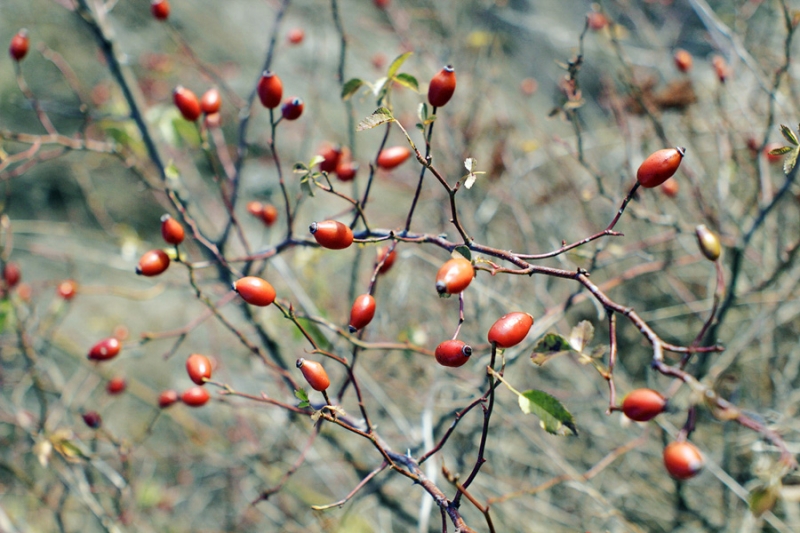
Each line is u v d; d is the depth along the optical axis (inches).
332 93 201.6
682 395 139.2
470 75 154.8
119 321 212.5
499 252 55.2
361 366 127.1
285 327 126.3
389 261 74.5
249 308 113.3
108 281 240.8
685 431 43.5
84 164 204.8
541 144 149.3
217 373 155.3
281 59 219.8
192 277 77.5
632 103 126.6
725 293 120.3
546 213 148.9
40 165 250.1
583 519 137.9
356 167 82.3
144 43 251.0
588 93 195.6
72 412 149.8
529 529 133.3
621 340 160.1
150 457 168.1
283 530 140.3
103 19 108.4
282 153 177.0
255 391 162.2
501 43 199.2
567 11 239.8
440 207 138.1
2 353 139.3
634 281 161.9
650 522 143.7
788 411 124.9
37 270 231.6
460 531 49.4
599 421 150.6
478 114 158.1
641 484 146.2
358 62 200.5
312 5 194.5
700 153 148.9
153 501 154.9
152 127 112.7
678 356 152.3
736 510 127.2
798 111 118.5
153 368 213.6
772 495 41.2
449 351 52.2
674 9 194.1
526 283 151.6
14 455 147.1
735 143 143.4
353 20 214.7
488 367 50.3
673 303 162.9
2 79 255.4
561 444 145.8
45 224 227.3
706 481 139.1
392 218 172.1
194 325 92.0
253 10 265.0
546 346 53.0
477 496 129.3
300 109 72.4
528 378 151.1
